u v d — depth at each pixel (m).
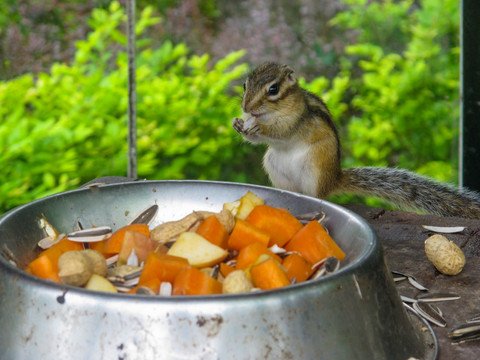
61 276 0.45
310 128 0.72
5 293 0.45
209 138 0.97
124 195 0.54
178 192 0.55
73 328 0.43
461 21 0.69
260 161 0.99
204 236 0.49
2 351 0.44
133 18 0.70
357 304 0.45
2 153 0.85
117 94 0.91
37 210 0.51
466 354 0.47
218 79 0.97
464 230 0.59
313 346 0.44
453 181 0.96
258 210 0.51
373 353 0.45
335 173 0.74
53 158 0.87
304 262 0.48
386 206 0.98
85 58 0.93
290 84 0.71
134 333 0.43
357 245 0.49
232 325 0.43
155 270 0.46
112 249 0.50
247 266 0.47
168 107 0.93
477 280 0.53
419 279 0.53
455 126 0.99
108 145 0.90
